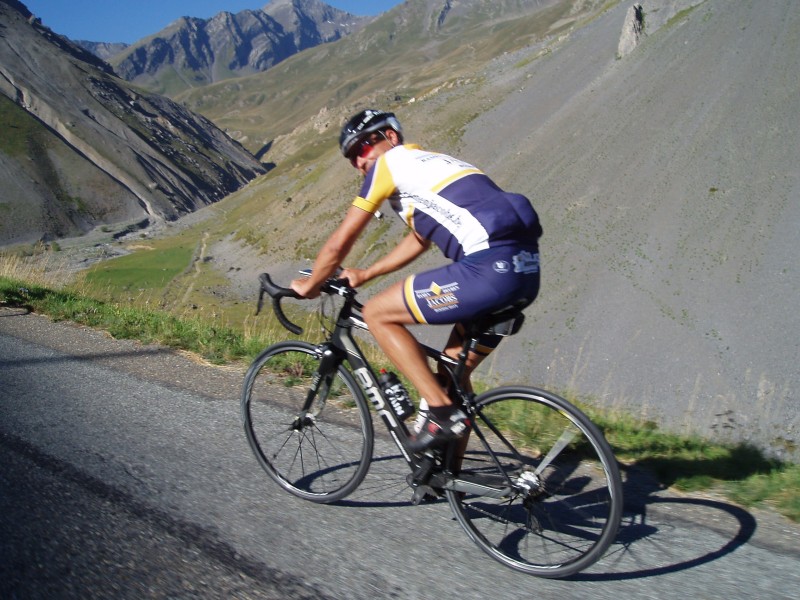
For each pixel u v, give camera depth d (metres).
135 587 2.69
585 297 55.69
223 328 7.24
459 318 2.94
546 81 118.06
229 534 3.14
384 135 3.23
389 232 76.44
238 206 153.25
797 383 41.53
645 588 2.76
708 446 4.32
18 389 5.07
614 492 2.78
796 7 93.75
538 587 2.81
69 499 3.36
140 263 98.12
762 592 2.70
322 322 3.65
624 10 134.38
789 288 50.97
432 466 3.20
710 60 92.00
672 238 61.41
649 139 80.88
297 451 3.91
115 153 178.12
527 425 3.93
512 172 89.00
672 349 47.22
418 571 2.90
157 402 4.84
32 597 2.60
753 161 69.44
